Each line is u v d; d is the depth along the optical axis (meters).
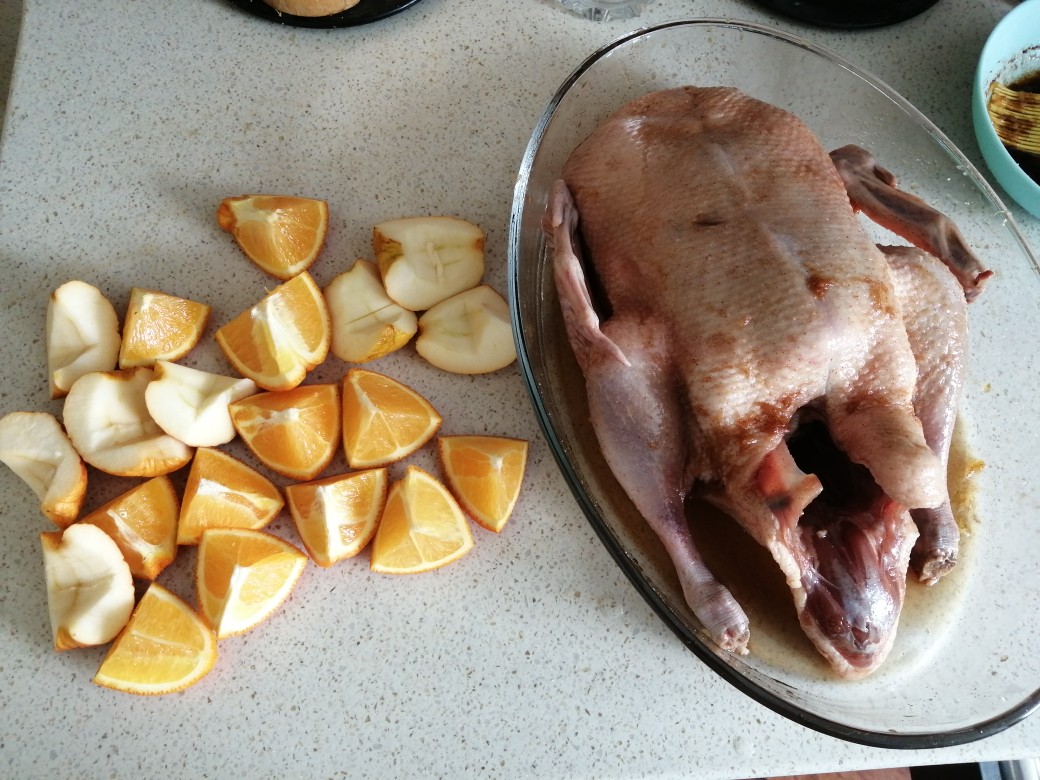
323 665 0.48
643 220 0.50
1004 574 0.53
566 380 0.53
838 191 0.51
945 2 0.70
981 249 0.61
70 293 0.52
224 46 0.61
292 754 0.46
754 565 0.51
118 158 0.58
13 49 0.69
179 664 0.46
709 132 0.52
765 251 0.47
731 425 0.46
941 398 0.51
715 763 0.48
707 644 0.47
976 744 0.50
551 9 0.66
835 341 0.46
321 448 0.51
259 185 0.58
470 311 0.55
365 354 0.53
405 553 0.49
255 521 0.50
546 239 0.53
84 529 0.46
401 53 0.63
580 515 0.52
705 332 0.47
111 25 0.61
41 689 0.46
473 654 0.49
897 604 0.47
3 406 0.52
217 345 0.54
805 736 0.49
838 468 0.51
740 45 0.62
